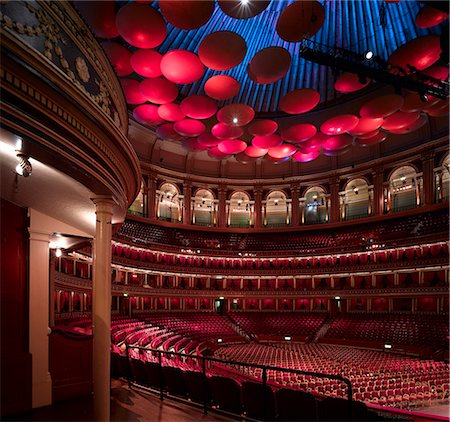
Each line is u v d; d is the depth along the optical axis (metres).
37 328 6.72
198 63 11.17
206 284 35.03
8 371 6.13
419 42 10.72
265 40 22.02
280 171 37.88
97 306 6.13
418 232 29.88
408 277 29.95
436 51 10.91
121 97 7.36
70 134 4.71
